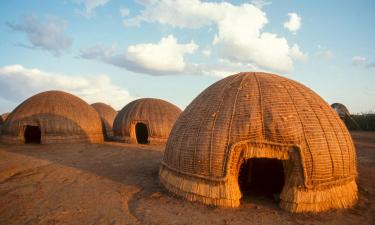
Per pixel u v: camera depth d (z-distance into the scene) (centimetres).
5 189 781
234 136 657
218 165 652
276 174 902
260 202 693
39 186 816
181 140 736
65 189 790
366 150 1645
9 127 1659
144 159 1262
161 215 602
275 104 685
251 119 663
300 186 626
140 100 1941
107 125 2720
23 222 572
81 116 1770
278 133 643
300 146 631
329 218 600
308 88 811
